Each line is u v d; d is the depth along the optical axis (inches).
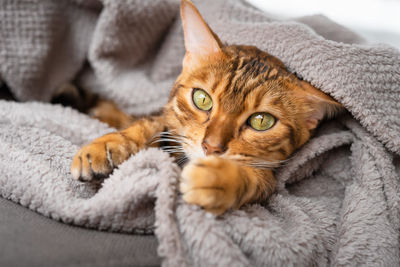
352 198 12.1
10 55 15.4
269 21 15.0
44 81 16.4
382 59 12.6
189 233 10.0
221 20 15.2
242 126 12.6
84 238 10.1
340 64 12.5
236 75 12.7
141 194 10.4
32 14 15.4
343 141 12.9
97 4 16.4
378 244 11.2
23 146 12.4
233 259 9.7
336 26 15.8
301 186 13.2
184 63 13.7
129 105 16.7
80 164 11.4
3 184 11.3
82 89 17.7
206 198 10.0
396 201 11.9
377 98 12.4
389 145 12.4
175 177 10.5
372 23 21.9
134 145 12.4
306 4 21.7
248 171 11.5
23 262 9.1
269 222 10.7
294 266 10.3
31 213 10.9
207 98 12.8
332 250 11.4
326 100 12.4
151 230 10.7
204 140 12.3
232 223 10.4
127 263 9.4
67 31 16.7
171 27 16.8
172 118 13.5
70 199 10.9
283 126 12.7
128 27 16.1
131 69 17.0
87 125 14.2
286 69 13.6
